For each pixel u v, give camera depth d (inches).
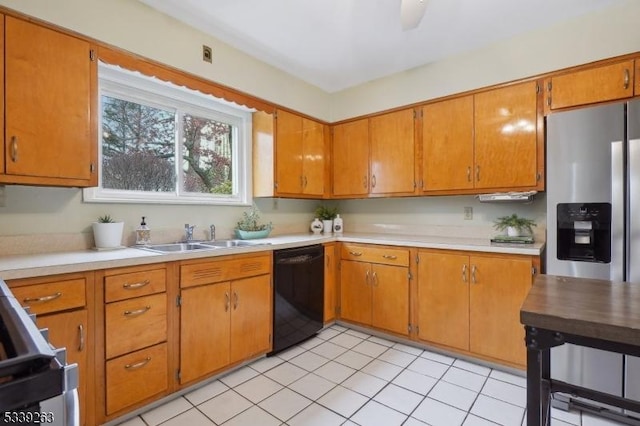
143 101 95.2
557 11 89.0
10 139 61.4
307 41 103.8
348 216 153.6
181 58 91.4
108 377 64.2
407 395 77.5
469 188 106.1
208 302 81.5
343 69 124.2
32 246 72.9
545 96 92.6
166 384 73.5
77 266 59.8
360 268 117.3
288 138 124.0
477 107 104.7
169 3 84.7
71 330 59.5
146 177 96.6
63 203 78.0
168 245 93.7
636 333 30.5
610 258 71.2
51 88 66.6
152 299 70.9
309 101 135.3
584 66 86.7
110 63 76.9
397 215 137.5
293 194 126.0
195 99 106.0
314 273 113.0
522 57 99.2
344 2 84.1
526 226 103.4
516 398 76.3
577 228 76.0
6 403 15.5
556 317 34.6
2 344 18.2
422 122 116.8
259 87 114.1
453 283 96.6
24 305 54.3
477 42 104.6
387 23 93.7
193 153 108.6
